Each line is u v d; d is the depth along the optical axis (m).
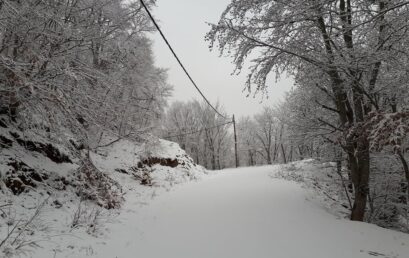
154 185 14.07
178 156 19.02
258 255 6.20
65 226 6.62
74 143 11.25
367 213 13.55
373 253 6.75
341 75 9.47
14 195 7.11
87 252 5.67
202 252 6.28
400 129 5.23
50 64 7.84
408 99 9.54
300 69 9.89
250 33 9.11
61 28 7.97
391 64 8.17
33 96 7.36
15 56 7.50
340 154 13.78
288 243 6.96
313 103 13.08
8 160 7.72
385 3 7.23
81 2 9.06
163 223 8.38
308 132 13.84
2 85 7.32
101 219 7.80
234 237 7.27
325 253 6.48
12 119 9.09
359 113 9.70
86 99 8.39
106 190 9.43
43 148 9.45
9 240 5.20
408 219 13.66
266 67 9.52
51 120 7.95
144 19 15.53
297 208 10.12
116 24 11.79
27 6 6.95
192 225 8.21
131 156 15.29
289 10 9.05
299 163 20.70
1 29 6.79
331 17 8.83
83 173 9.32
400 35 7.40
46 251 5.27
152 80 18.62
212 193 12.81
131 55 15.49
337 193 15.59
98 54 11.64
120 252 6.00
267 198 11.45
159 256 5.98
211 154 51.62
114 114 10.56
